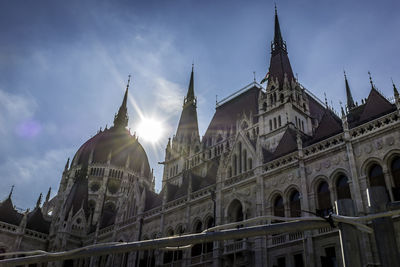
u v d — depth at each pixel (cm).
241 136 4741
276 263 3559
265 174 4128
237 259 3894
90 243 6825
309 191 3634
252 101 7444
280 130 5553
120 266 5678
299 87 6178
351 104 7319
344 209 1110
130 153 11506
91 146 11412
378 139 3266
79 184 8281
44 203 12219
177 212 5178
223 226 1113
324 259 3081
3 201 7162
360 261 991
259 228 1079
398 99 3238
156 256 4981
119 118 12888
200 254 4494
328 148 3619
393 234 1034
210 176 5391
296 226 1048
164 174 8425
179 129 9025
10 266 1395
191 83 10156
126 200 6481
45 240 7188
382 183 3128
